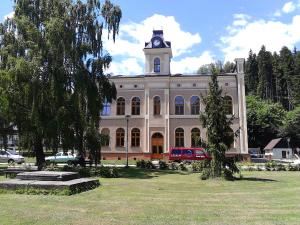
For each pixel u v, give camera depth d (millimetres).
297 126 79562
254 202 12516
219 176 23578
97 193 14672
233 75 50500
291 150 75688
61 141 28547
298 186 18734
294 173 30391
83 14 31453
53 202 11945
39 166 27734
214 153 23766
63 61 29703
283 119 85250
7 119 29297
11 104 28266
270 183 20750
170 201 12594
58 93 28297
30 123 28766
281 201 12805
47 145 28906
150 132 51125
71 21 30547
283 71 111562
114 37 33312
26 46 29328
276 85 112250
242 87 50125
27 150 30531
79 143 29141
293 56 114000
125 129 51969
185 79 51500
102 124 52344
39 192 14000
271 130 84625
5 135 31094
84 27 31516
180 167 33906
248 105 89375
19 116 28828
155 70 52312
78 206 11203
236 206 11547
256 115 85375
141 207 11148
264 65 112938
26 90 27609
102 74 32000
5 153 44125
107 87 32469
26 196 13352
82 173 25203
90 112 30219
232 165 24078
